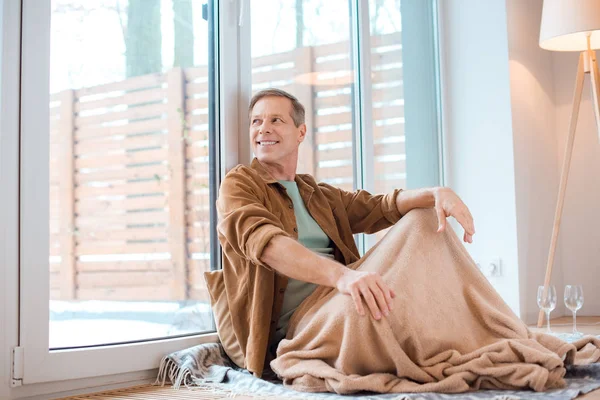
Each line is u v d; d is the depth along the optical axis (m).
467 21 3.73
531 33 3.93
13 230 1.69
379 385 1.59
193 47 2.28
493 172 3.62
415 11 3.61
